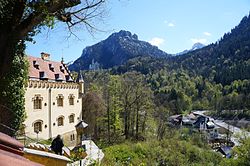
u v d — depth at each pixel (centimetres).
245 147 4716
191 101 14725
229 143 9006
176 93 13275
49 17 898
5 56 906
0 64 902
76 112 4659
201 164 4569
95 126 6175
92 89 7338
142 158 3784
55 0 877
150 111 6375
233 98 14212
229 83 17275
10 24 903
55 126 4084
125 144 4519
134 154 3816
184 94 13800
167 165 4188
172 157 4303
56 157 1077
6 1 874
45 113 3856
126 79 6328
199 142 6731
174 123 11538
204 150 5072
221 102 14525
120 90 6291
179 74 17862
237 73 17412
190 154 4769
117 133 6269
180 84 16062
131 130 6288
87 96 6247
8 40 906
